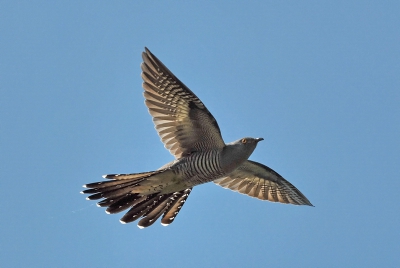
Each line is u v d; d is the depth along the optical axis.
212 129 15.56
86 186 15.32
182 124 15.73
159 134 15.80
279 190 18.62
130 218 15.82
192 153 15.80
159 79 15.27
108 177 15.16
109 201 15.66
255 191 18.70
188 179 15.74
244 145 15.93
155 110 15.65
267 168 18.05
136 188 15.64
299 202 18.72
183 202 16.30
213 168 15.75
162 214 16.14
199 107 15.36
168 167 15.48
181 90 15.23
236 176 18.36
